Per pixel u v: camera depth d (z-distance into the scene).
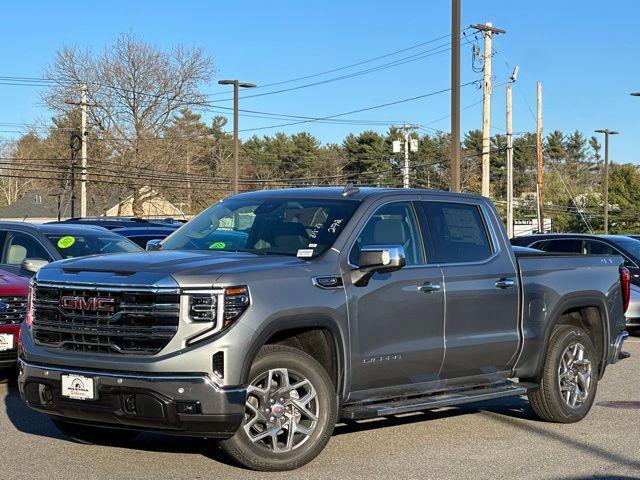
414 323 7.34
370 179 93.75
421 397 7.57
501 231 8.35
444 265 7.70
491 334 8.01
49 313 6.57
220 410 6.08
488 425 8.64
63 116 65.69
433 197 7.94
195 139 68.75
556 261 8.76
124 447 7.38
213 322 6.12
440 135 105.75
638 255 17.45
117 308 6.26
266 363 6.43
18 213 72.56
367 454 7.34
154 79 65.88
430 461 7.16
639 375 11.73
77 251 11.58
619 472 6.94
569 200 84.25
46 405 6.51
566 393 8.78
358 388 7.06
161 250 7.31
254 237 7.34
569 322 9.41
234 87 43.53
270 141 104.06
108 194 67.00
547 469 7.00
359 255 7.04
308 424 6.68
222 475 6.52
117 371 6.16
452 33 23.62
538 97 50.22
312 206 7.48
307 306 6.57
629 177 77.06
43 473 6.57
